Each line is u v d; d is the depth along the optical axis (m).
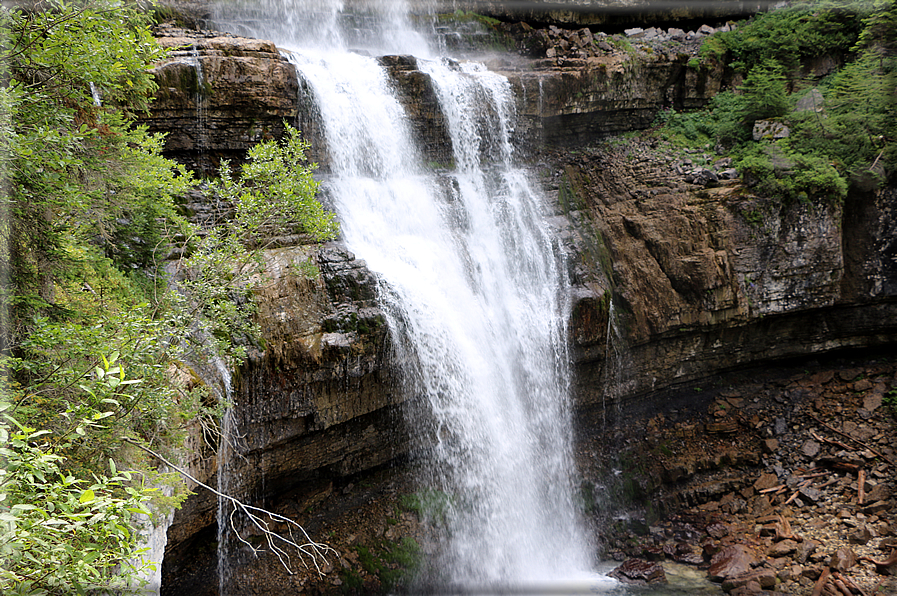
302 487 16.53
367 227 18.16
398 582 16.12
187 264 11.01
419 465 17.84
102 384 5.77
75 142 7.94
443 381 17.36
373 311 15.70
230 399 12.36
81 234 9.38
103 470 7.38
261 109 17.25
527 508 19.12
